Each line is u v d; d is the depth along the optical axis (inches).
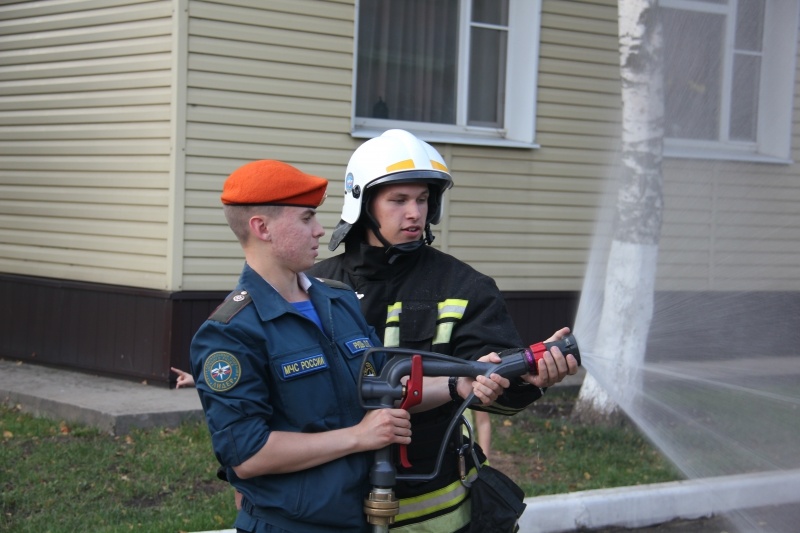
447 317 112.6
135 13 304.0
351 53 323.6
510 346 110.6
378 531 99.6
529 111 361.1
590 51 370.0
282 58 310.5
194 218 299.9
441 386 109.1
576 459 248.8
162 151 299.1
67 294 328.2
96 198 319.6
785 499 136.8
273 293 101.0
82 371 323.0
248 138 306.5
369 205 117.4
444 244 347.9
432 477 104.7
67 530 183.6
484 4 362.3
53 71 330.6
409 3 349.1
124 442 244.4
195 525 186.9
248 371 96.5
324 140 320.5
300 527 98.2
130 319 307.7
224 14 299.6
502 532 109.6
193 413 262.2
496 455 252.5
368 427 98.0
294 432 98.0
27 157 340.8
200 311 301.9
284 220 100.7
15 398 285.1
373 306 116.7
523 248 362.3
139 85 304.5
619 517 205.9
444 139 343.9
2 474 215.6
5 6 343.9
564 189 368.8
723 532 199.5
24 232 343.6
